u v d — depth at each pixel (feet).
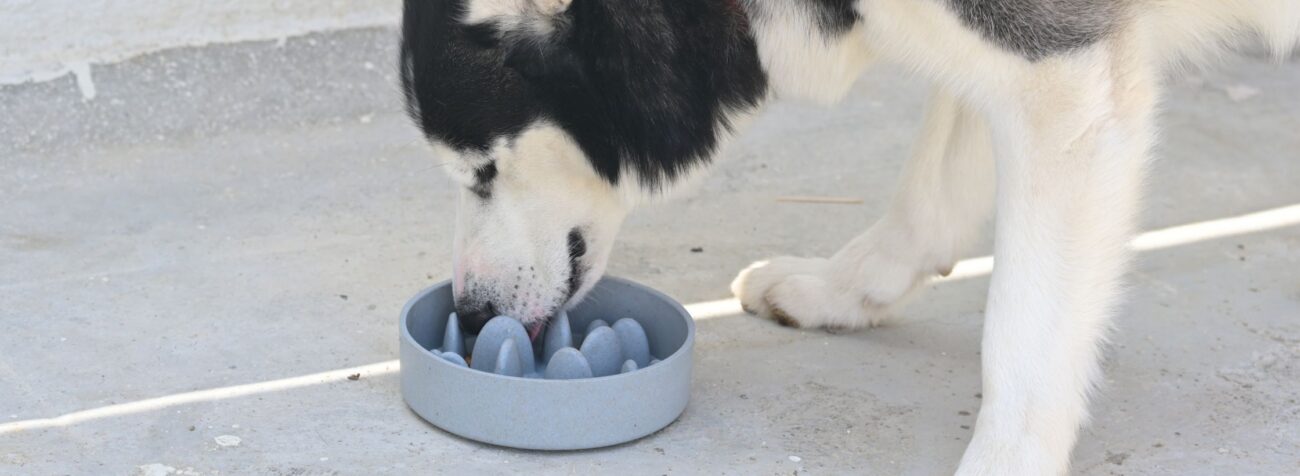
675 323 13.73
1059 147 11.41
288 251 17.19
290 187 19.38
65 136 20.22
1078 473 12.52
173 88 21.06
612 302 14.52
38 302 15.33
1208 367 14.73
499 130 12.63
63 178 19.24
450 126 12.57
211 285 16.05
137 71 20.83
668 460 12.50
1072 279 11.50
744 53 13.12
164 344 14.49
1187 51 13.00
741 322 15.67
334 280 16.38
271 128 21.54
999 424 11.63
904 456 12.76
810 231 18.61
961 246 14.99
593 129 13.01
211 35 21.29
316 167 20.18
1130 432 13.33
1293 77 24.91
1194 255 17.76
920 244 14.90
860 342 15.25
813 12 12.47
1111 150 11.44
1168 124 22.63
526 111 12.64
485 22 12.04
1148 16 11.64
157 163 19.99
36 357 14.05
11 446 12.28
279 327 15.03
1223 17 12.73
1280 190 20.13
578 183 13.51
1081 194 11.44
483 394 12.30
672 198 14.34
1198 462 12.79
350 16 22.29
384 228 18.11
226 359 14.21
